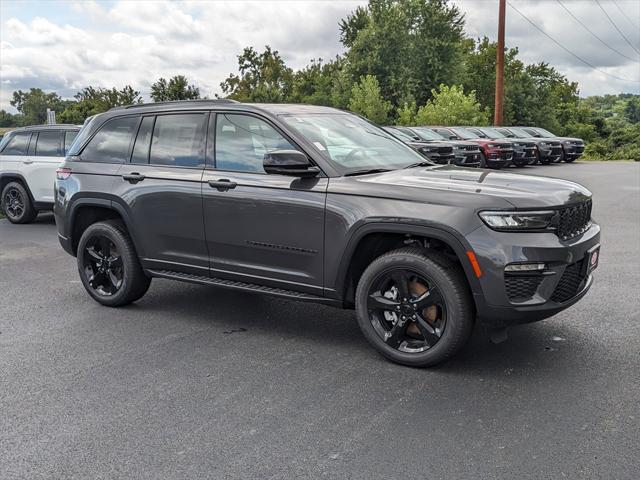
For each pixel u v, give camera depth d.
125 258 5.64
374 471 2.97
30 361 4.52
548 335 4.81
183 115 5.35
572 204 4.10
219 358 4.51
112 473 3.01
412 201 4.11
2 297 6.32
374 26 48.72
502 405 3.65
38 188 11.36
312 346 4.73
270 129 4.83
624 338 4.72
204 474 2.99
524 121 55.34
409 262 4.12
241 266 4.94
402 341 4.32
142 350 4.71
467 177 4.46
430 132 20.23
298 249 4.59
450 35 47.78
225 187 4.88
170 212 5.23
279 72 62.75
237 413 3.62
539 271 3.88
